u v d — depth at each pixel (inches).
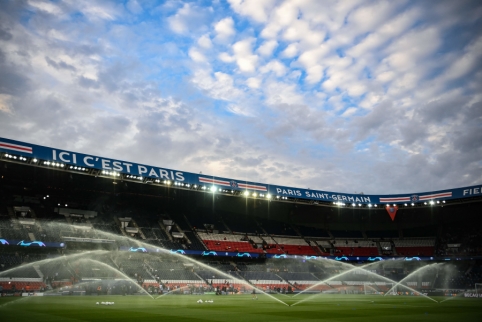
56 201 3068.4
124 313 1107.9
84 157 2513.5
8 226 2559.1
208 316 1071.6
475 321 1007.6
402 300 2164.1
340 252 3843.5
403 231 4156.0
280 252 3535.9
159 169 2837.1
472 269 3563.0
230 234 3575.3
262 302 1785.2
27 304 1417.3
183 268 3031.5
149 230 3169.3
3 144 2206.0
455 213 3944.4
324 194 3617.1
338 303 1801.2
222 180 3137.3
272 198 3447.3
